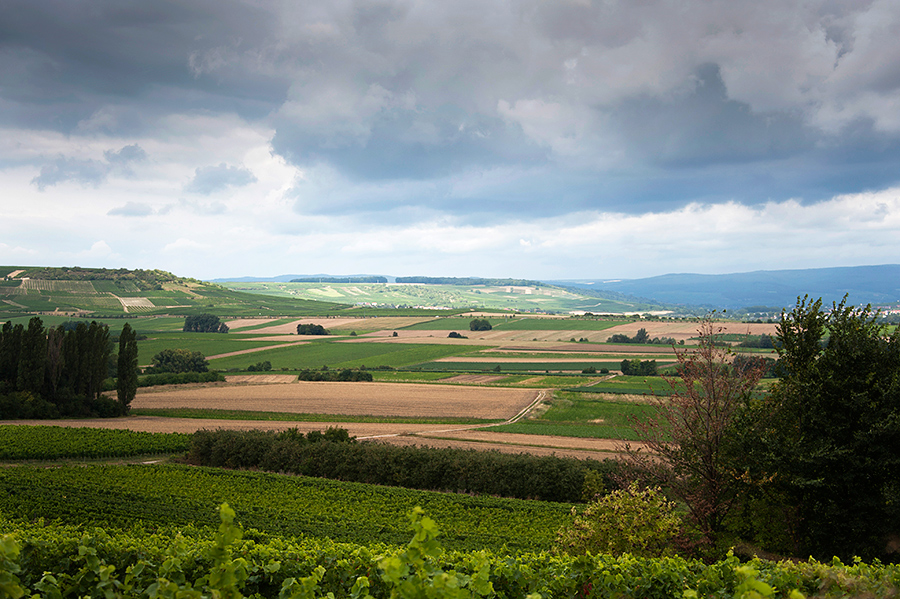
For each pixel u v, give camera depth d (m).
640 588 10.97
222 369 138.75
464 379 124.69
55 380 87.75
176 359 132.88
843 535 20.88
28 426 72.06
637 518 19.75
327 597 8.02
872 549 20.14
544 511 42.25
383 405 98.56
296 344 176.00
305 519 37.84
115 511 36.09
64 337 91.44
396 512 41.44
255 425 83.38
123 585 7.86
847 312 22.55
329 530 35.03
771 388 23.05
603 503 20.86
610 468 48.81
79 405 87.31
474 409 95.88
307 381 121.94
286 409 95.31
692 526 21.86
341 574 10.77
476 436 76.81
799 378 22.16
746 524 22.47
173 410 93.88
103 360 91.50
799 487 21.23
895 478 20.34
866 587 10.34
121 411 90.00
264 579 11.00
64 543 10.12
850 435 20.94
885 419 19.81
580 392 106.69
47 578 7.84
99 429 71.81
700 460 21.78
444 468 51.81
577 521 21.03
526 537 36.00
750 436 21.38
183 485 46.91
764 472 20.84
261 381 122.25
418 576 5.34
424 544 5.43
